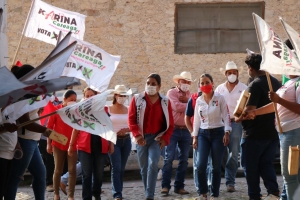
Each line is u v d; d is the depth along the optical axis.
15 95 6.32
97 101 7.61
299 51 7.77
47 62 6.89
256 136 9.58
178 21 20.12
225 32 20.17
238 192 11.64
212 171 10.62
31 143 8.77
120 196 10.82
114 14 19.91
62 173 12.30
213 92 10.65
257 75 9.70
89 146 10.30
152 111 10.55
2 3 9.12
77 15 10.57
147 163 10.74
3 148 7.70
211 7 20.17
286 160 8.23
